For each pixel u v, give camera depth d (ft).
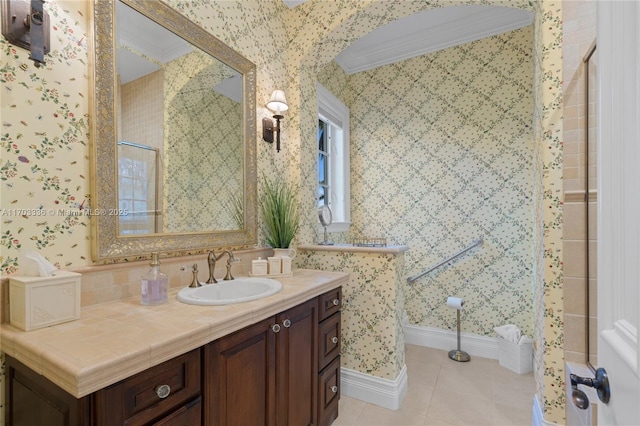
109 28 3.82
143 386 2.55
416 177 9.68
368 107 10.49
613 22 1.82
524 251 8.25
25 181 3.15
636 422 1.44
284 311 4.32
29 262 2.98
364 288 6.60
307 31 7.26
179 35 4.82
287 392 4.38
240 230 5.94
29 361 2.47
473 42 8.91
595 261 4.69
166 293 3.83
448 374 7.62
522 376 7.50
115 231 3.87
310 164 7.73
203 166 5.22
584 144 4.83
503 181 8.51
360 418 5.93
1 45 3.01
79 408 2.22
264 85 6.71
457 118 9.12
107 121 3.78
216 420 3.23
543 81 5.21
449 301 8.53
